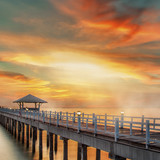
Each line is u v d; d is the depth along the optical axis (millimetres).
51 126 24406
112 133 14523
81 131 18172
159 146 11492
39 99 50906
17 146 37562
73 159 28094
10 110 56750
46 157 29625
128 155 12953
